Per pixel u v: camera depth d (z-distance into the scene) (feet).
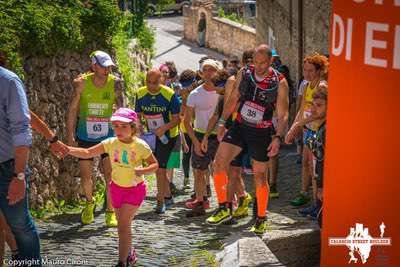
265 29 98.68
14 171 23.32
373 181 17.76
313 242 26.96
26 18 41.16
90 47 48.03
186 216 39.68
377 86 17.43
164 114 40.34
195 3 173.17
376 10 17.26
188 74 48.19
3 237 25.70
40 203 40.24
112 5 49.01
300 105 43.19
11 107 23.07
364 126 17.75
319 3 60.64
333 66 18.34
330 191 18.65
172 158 41.78
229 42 157.89
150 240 34.30
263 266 24.09
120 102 49.42
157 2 132.57
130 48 75.51
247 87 33.83
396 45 17.02
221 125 38.42
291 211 39.47
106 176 36.83
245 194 38.24
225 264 25.98
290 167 54.90
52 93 43.34
